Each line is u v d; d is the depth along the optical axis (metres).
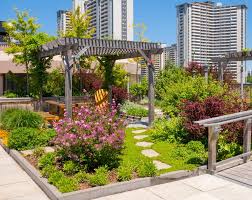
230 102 8.73
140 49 11.91
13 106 14.52
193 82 11.27
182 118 8.93
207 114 8.13
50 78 17.89
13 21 15.92
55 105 13.53
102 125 6.62
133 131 10.84
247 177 6.12
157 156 7.38
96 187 5.31
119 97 16.52
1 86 21.42
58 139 6.59
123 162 6.75
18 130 8.46
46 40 15.34
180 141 8.70
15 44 16.48
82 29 20.34
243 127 7.28
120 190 5.45
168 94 11.94
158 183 5.87
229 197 5.22
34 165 6.77
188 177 6.21
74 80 18.83
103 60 15.38
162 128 9.78
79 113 6.95
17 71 19.98
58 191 5.17
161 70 21.44
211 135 6.33
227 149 7.29
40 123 10.45
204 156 7.10
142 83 22.31
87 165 6.39
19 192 5.52
